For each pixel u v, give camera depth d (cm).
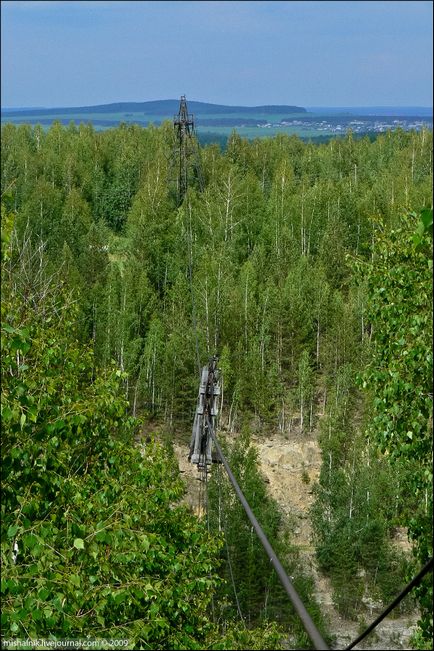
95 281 9200
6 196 1253
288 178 11394
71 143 13888
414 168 11738
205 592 1989
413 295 1577
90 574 1459
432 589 1382
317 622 4541
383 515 5588
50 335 1889
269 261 9400
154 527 1894
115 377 1878
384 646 4106
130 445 2000
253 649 1770
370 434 1636
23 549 1374
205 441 2536
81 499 1577
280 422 7969
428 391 1465
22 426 1280
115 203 12269
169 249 9838
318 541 6131
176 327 8156
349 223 10162
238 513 5012
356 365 7869
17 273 1914
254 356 7925
